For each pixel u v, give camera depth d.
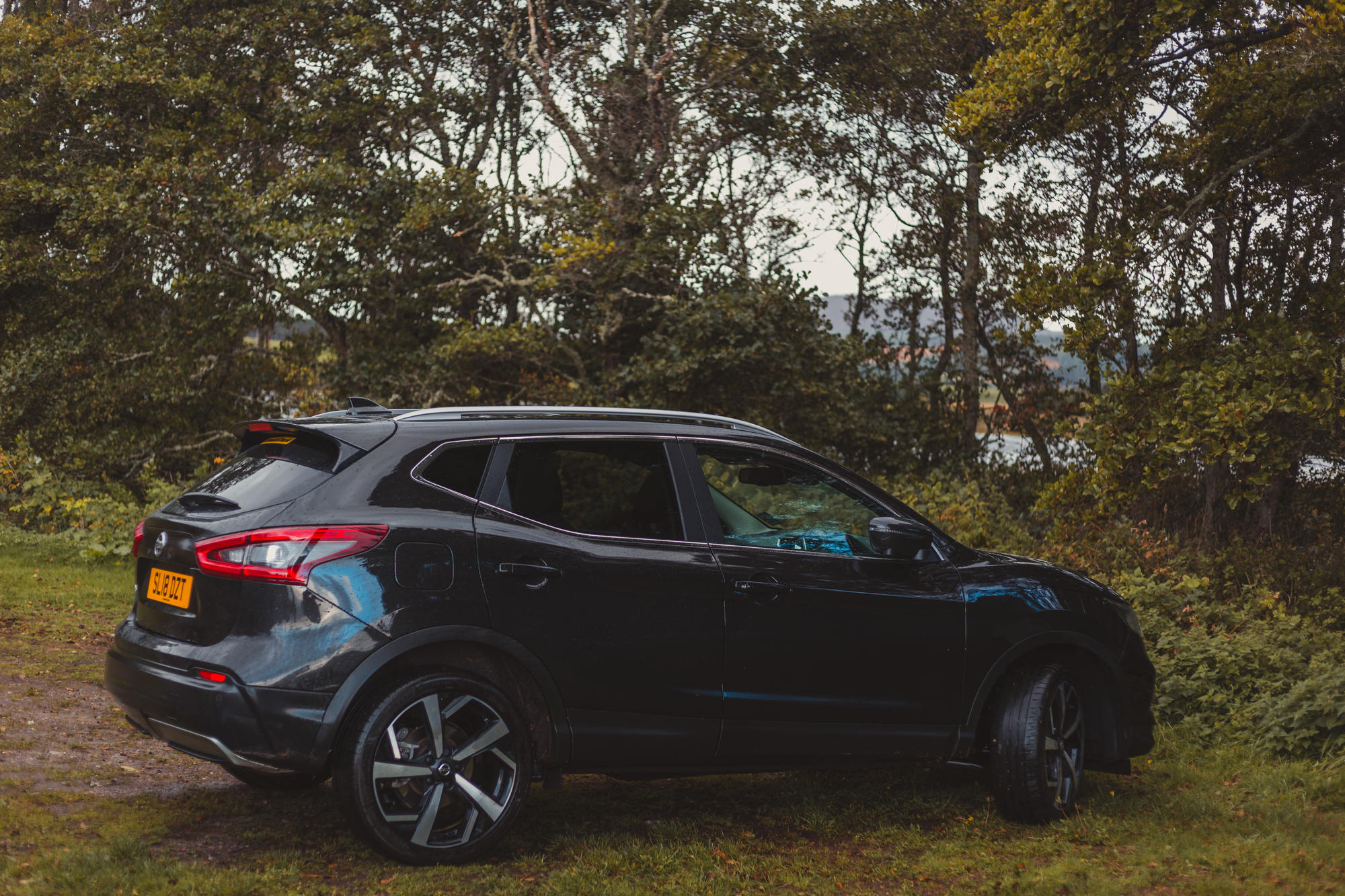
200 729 3.52
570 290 16.27
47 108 18.20
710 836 4.30
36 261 18.34
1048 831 4.48
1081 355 12.09
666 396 15.52
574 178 16.45
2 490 15.06
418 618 3.66
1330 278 12.98
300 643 3.53
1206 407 11.02
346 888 3.49
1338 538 13.88
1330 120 13.16
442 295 17.11
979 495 14.41
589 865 3.83
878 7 17.70
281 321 18.69
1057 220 18.83
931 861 3.99
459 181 16.59
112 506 12.72
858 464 18.94
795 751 4.28
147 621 3.93
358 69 18.23
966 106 12.70
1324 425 10.91
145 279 19.25
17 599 9.16
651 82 15.72
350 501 3.73
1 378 18.59
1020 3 12.72
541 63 16.09
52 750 4.93
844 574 4.39
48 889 3.28
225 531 3.64
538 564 3.89
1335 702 5.59
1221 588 10.76
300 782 4.64
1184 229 13.14
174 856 3.72
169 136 17.59
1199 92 14.78
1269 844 4.21
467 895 3.50
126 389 19.12
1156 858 4.06
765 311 15.27
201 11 18.33
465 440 3.98
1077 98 12.19
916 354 20.97
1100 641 4.81
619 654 3.97
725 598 4.15
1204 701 6.23
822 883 3.79
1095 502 12.08
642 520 4.17
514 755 3.85
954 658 4.52
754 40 17.11
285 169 18.52
